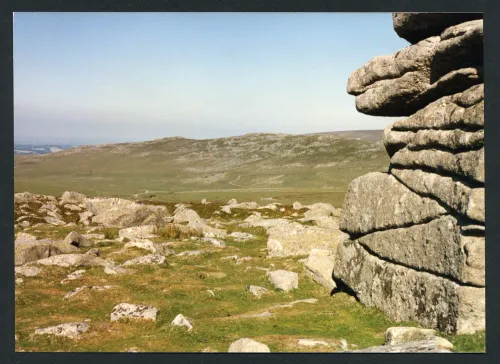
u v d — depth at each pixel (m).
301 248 36.47
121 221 52.09
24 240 34.03
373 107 23.77
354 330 20.05
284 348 17.23
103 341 19.12
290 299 25.84
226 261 35.03
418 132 21.27
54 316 22.16
